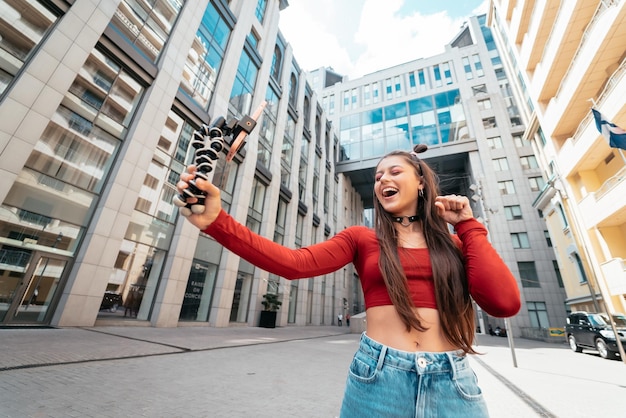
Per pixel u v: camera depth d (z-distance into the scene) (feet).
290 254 3.41
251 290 57.98
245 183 57.06
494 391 15.74
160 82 39.32
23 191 26.30
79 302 28.45
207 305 46.24
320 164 105.50
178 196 3.14
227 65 54.49
